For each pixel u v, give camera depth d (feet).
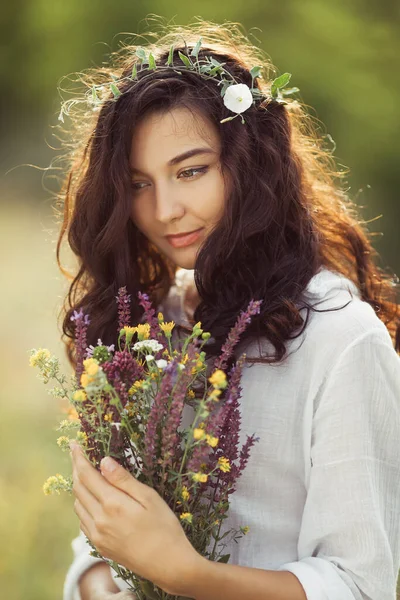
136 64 5.64
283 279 5.24
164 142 5.17
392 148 28.73
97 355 4.63
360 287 6.20
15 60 38.34
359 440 4.66
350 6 30.25
